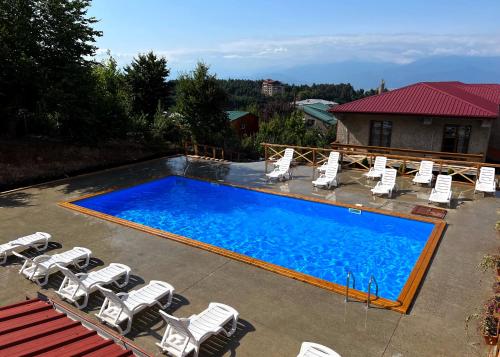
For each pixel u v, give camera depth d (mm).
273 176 15625
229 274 8172
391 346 5836
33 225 10953
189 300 7168
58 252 9242
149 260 8828
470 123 18156
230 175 17094
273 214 12914
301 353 5266
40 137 20453
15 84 16250
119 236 10219
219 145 25766
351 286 8148
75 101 17141
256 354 5719
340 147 21406
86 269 8398
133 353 5176
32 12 16312
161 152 21234
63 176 16344
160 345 5766
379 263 9312
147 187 15812
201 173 17500
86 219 11461
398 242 10547
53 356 4855
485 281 7727
